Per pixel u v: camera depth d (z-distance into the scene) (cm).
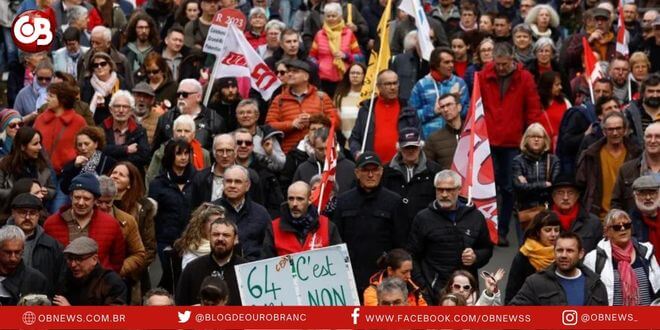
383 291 3020
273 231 3453
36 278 3225
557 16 5259
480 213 3528
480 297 3238
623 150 3897
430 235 3506
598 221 3634
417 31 4719
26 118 4247
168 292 3266
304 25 5350
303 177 3906
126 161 3766
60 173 3975
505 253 4200
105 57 4409
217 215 3391
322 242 3450
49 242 3353
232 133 4019
